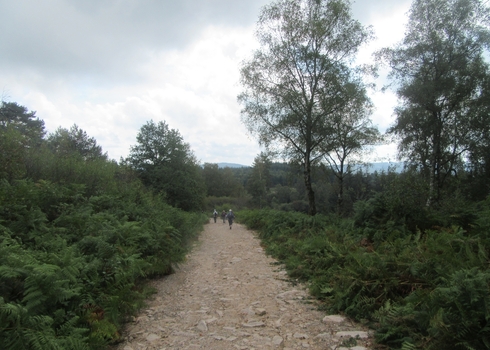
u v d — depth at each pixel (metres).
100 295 4.41
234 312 5.31
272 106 19.86
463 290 3.32
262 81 20.11
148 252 7.59
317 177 25.50
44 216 6.52
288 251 9.99
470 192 22.16
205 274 8.28
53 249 5.23
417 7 20.67
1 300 2.88
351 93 18.52
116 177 16.36
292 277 7.59
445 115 21.72
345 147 23.66
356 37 18.61
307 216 14.57
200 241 15.43
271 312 5.23
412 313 3.79
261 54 19.83
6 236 5.07
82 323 3.90
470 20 19.48
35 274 3.47
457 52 20.12
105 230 6.48
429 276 4.74
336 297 5.32
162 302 5.93
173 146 36.00
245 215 27.59
